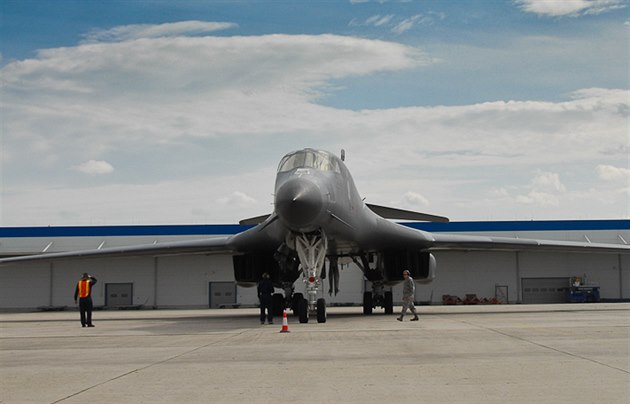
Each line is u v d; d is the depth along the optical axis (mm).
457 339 12023
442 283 39719
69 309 39781
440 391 6906
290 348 10875
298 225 15805
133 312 31250
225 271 39875
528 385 7180
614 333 12938
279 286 21016
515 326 14953
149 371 8562
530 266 39844
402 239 20406
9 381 7961
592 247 22547
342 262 24141
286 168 17438
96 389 7297
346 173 18469
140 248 22594
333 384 7402
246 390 7113
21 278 40812
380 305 21859
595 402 6258
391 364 8852
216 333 14383
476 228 40750
